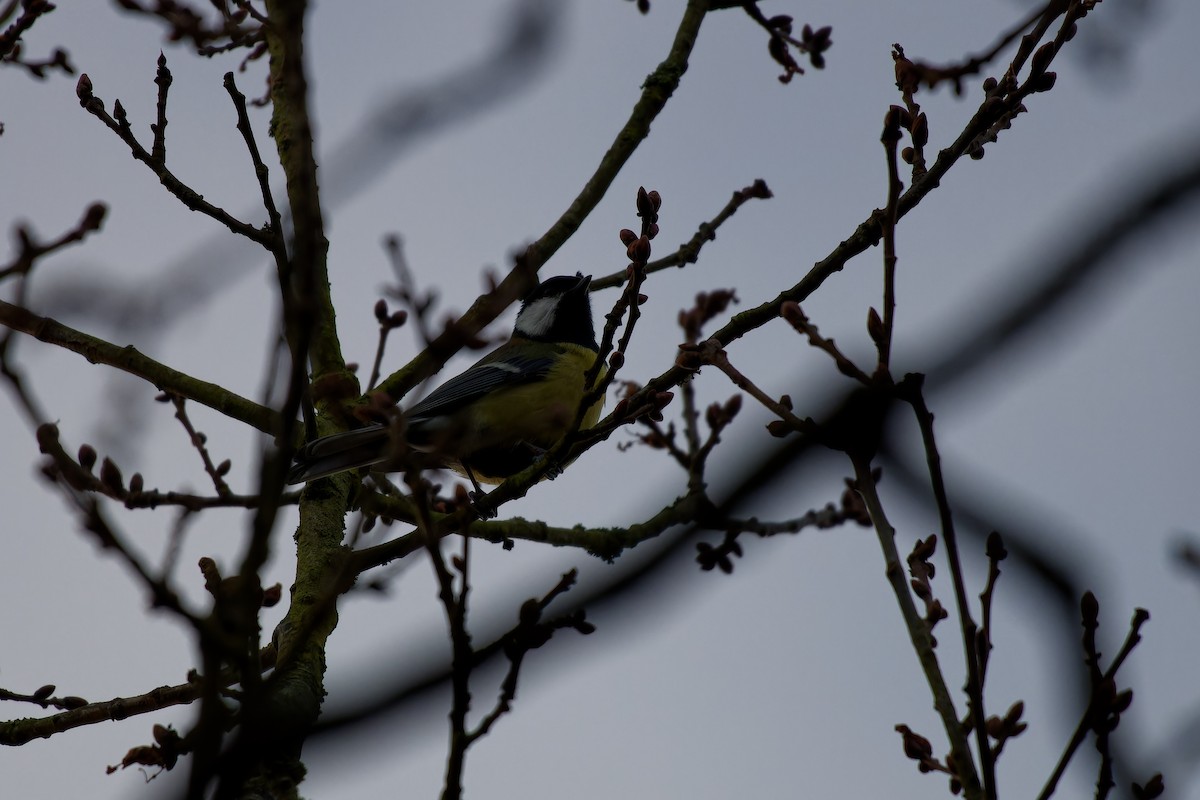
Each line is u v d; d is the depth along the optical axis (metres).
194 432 8.56
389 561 7.86
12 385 5.14
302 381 4.89
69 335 9.13
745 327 7.44
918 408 4.46
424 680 4.80
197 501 7.29
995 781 4.64
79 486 5.66
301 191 5.08
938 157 7.17
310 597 7.52
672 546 4.96
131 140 7.98
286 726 4.64
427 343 6.43
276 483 4.72
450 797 4.79
